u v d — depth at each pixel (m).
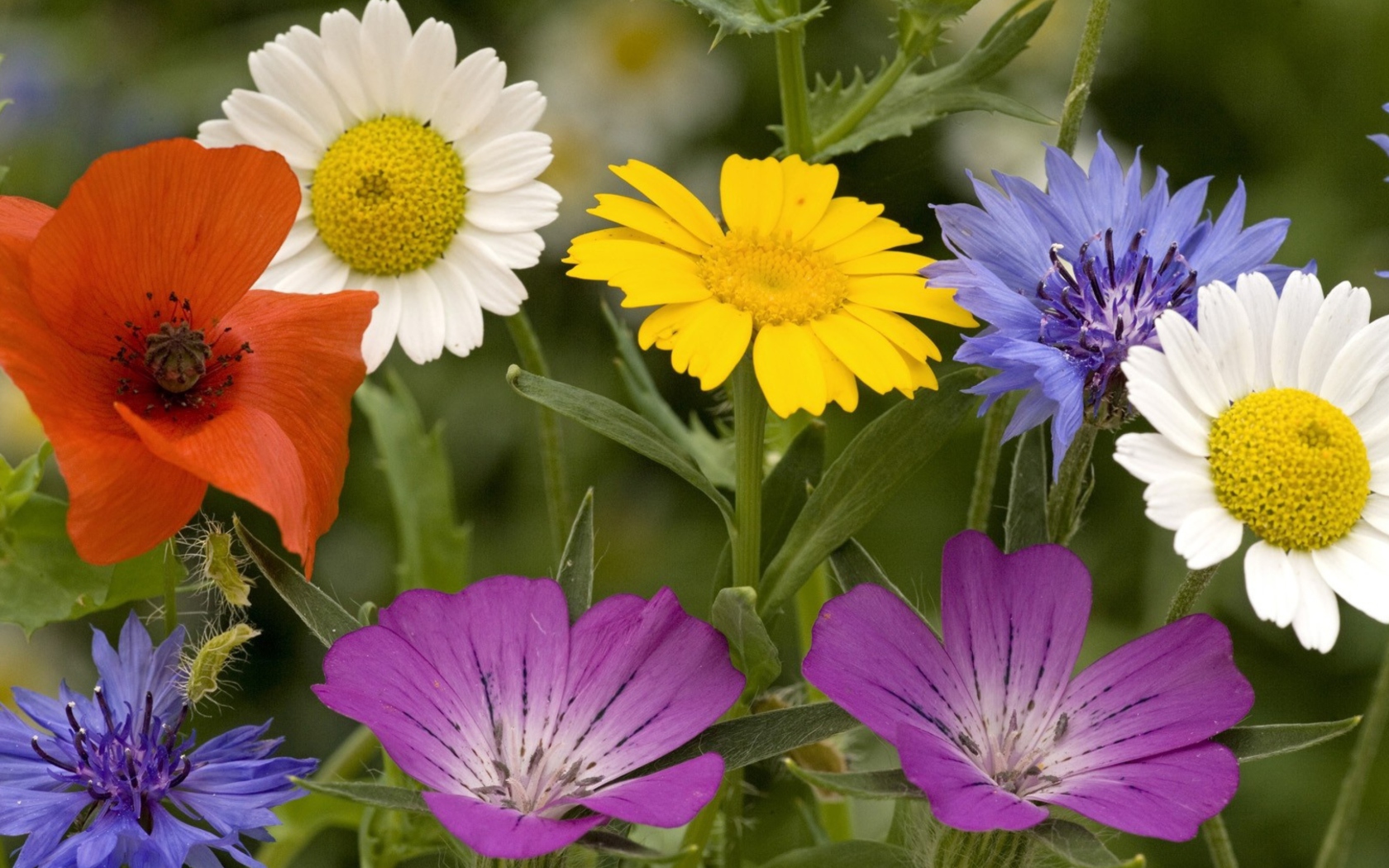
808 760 0.65
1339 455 0.59
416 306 0.64
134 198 0.60
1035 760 0.59
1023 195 0.61
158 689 0.62
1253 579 0.58
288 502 0.59
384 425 0.69
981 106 0.65
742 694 0.61
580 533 0.60
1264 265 0.62
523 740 0.59
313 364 0.60
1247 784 0.83
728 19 0.64
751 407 0.61
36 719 0.61
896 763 0.68
